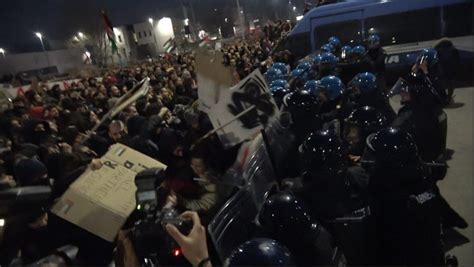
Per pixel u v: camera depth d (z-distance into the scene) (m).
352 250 2.42
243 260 1.60
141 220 1.72
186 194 2.88
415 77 3.91
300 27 11.64
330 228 2.42
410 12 10.52
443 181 5.03
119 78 13.84
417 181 2.43
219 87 2.85
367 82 4.55
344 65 7.05
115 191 2.53
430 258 2.46
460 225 3.82
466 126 6.92
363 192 2.60
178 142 3.44
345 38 11.30
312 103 3.38
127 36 42.50
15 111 8.05
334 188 2.42
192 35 33.22
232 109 2.85
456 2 10.13
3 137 6.32
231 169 3.17
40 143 5.70
